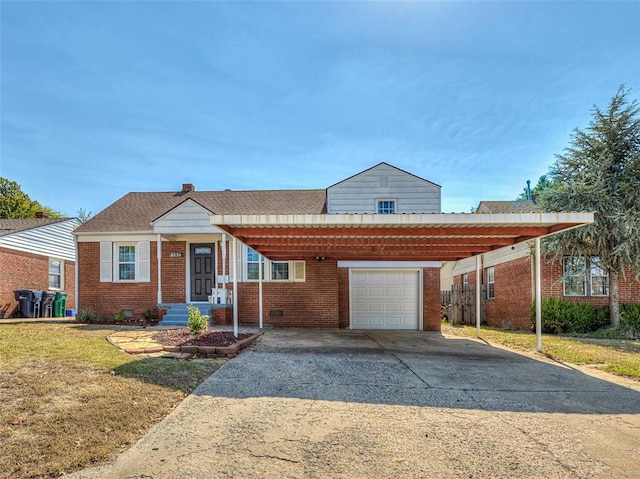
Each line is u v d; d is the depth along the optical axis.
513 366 7.86
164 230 13.87
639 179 13.91
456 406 5.29
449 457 3.81
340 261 15.28
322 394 5.69
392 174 15.33
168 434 4.21
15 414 4.33
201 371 6.59
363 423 4.64
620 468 3.63
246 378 6.37
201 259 14.90
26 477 3.27
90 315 13.81
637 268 13.70
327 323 14.62
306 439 4.17
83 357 6.75
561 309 14.73
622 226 13.46
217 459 3.70
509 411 5.13
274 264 14.80
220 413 4.84
